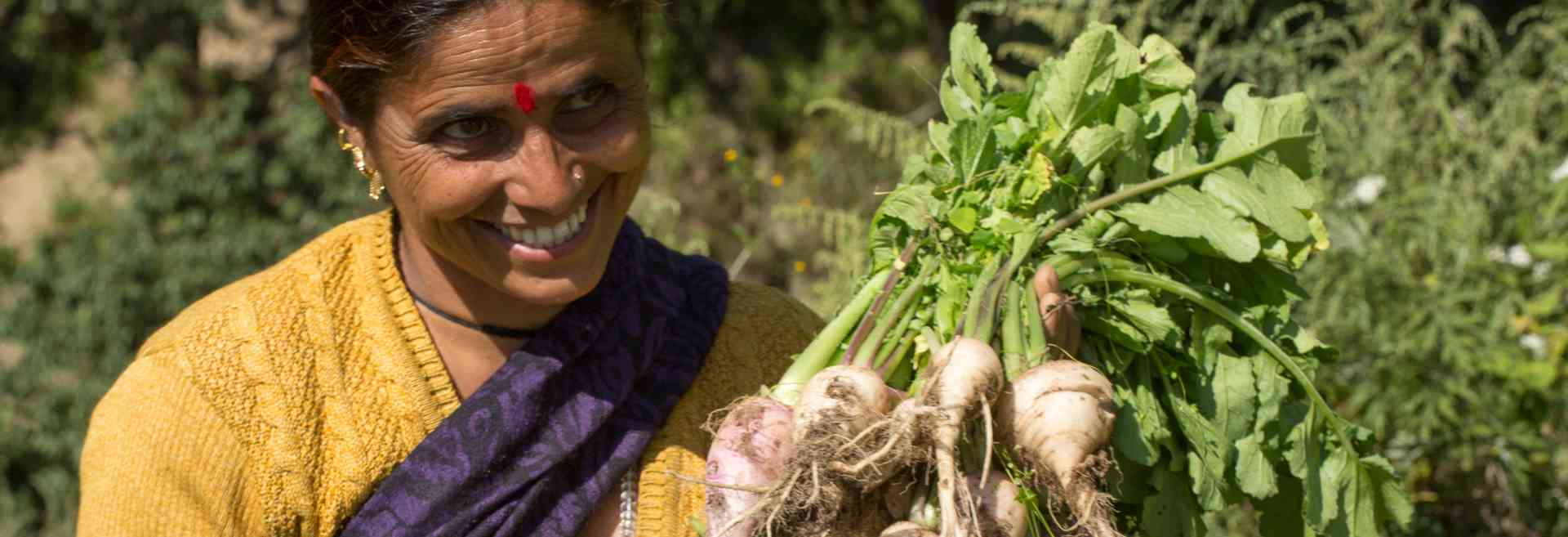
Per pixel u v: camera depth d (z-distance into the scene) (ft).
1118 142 5.98
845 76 25.95
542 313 5.57
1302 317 10.62
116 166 21.75
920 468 5.63
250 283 5.66
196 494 5.17
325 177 21.66
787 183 19.90
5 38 25.79
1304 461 6.13
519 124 4.97
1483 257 10.63
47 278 20.61
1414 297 10.52
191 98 22.93
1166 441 5.84
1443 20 12.06
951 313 5.82
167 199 21.13
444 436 5.35
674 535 5.57
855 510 5.50
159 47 24.14
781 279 18.19
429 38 4.82
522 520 5.36
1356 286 10.52
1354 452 6.22
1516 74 12.10
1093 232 5.94
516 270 5.25
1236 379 5.96
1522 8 17.34
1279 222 6.02
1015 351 5.69
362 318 5.54
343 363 5.45
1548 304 10.61
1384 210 10.71
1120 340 5.91
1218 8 12.69
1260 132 6.24
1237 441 5.98
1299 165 6.31
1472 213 10.71
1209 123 6.40
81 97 25.84
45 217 23.29
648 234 11.10
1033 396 5.51
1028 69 18.94
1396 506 6.36
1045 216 5.93
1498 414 10.46
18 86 26.05
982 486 5.34
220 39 24.63
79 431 19.34
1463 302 10.70
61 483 19.13
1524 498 10.71
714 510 5.40
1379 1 11.94
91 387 19.58
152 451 5.17
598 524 5.56
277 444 5.25
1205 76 12.51
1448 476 10.78
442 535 5.26
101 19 24.76
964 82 6.41
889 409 5.57
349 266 5.66
